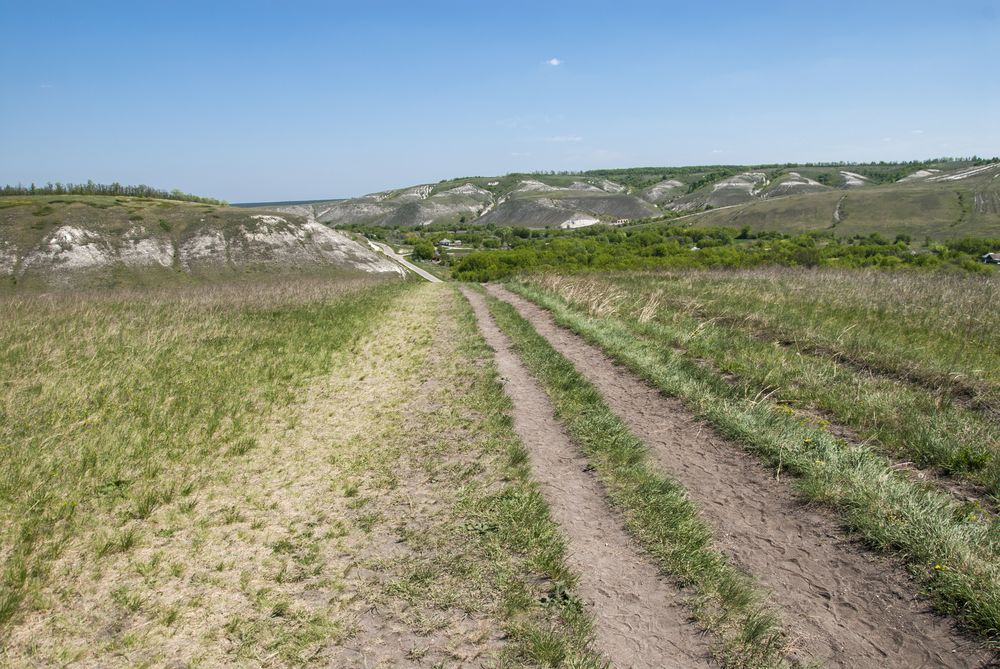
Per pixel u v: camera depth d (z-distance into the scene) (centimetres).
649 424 639
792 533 412
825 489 446
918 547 364
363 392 830
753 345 924
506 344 1104
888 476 453
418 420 696
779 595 348
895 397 638
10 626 336
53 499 470
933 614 323
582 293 1608
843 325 1017
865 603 337
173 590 376
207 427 654
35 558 395
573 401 713
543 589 364
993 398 636
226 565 402
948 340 901
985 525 382
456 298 2000
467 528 440
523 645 317
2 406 661
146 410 684
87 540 427
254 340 1128
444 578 381
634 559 392
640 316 1220
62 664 311
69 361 882
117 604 359
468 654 314
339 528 452
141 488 506
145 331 1135
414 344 1155
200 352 997
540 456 567
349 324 1370
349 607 357
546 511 453
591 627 325
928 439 516
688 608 342
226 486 529
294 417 711
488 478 525
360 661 312
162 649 324
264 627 342
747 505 454
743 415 603
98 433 603
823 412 636
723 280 1939
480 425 659
